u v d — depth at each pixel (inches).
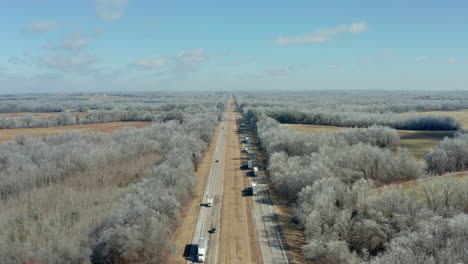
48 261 2134.6
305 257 2186.3
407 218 2162.9
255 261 2177.7
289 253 2258.9
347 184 3122.5
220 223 2780.5
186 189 3294.8
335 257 2038.6
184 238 2527.1
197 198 3405.5
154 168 3533.5
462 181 2576.3
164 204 2669.8
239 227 2691.9
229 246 2385.6
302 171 3223.4
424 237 1838.1
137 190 2871.6
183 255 2283.5
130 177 4005.9
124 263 2143.2
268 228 2655.0
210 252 2310.5
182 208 3021.7
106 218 2428.6
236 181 3969.0
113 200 3152.1
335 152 3698.3
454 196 2372.0
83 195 3371.1
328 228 2309.3
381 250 2130.9
